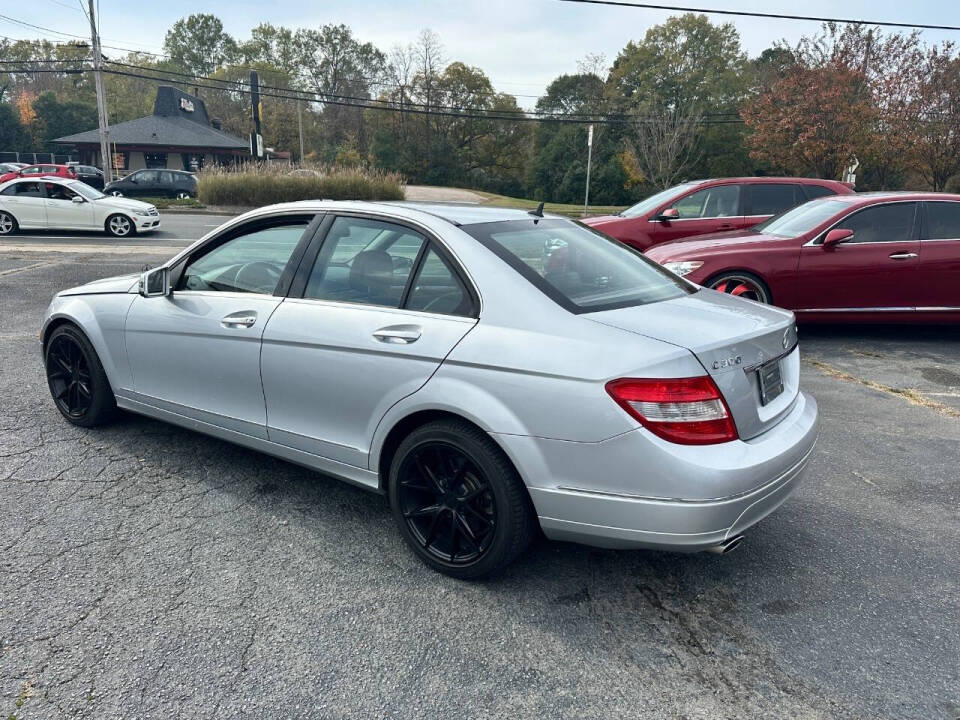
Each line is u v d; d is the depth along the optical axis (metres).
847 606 2.81
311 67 96.44
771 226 7.70
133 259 12.58
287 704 2.25
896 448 4.48
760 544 3.29
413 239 3.10
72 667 2.39
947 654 2.52
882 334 7.77
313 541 3.26
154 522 3.40
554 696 2.30
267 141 83.06
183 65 108.69
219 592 2.84
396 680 2.36
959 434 4.75
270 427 3.49
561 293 2.80
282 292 3.44
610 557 3.16
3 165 37.38
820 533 3.39
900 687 2.35
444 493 2.93
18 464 4.01
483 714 2.22
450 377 2.78
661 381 2.42
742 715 2.23
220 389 3.67
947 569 3.09
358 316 3.11
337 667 2.42
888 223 6.99
